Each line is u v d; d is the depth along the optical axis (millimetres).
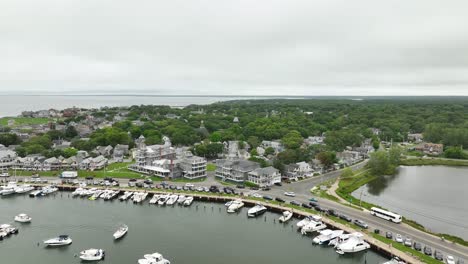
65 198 174875
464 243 119562
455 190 197125
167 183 194500
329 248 124375
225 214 156000
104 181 194750
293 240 130500
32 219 147125
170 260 113875
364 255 118625
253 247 124188
